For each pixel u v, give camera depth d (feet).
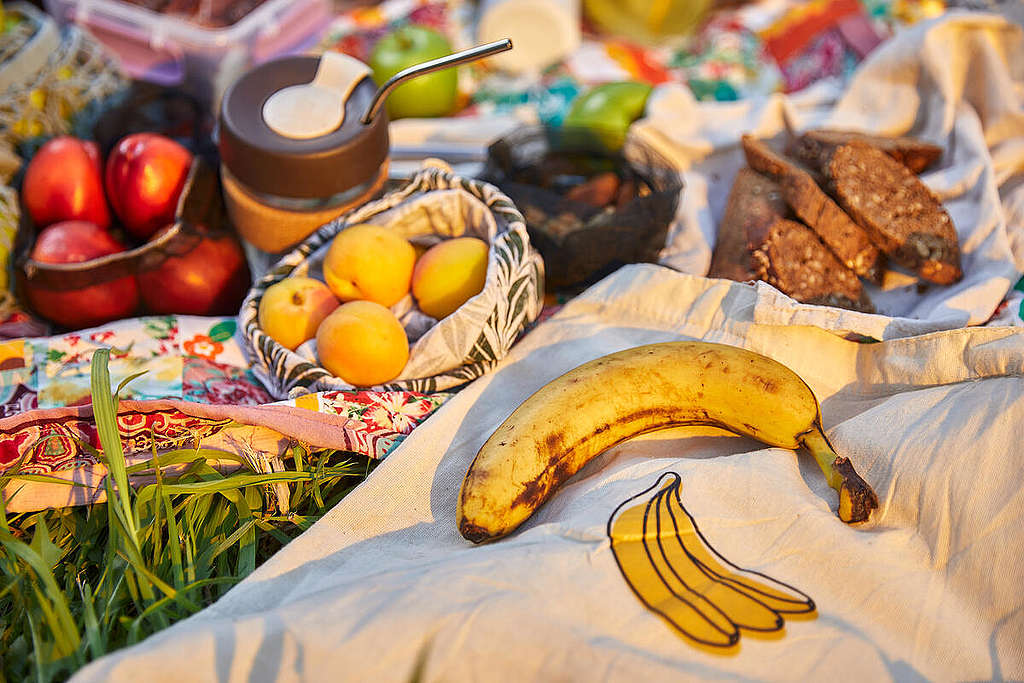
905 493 2.07
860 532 2.01
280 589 2.06
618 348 2.66
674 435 2.43
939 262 2.93
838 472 2.08
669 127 3.73
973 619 1.88
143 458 2.45
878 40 4.26
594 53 4.74
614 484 2.15
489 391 2.60
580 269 3.13
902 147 3.36
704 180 3.66
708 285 2.72
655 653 1.71
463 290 2.70
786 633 1.77
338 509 2.24
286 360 2.59
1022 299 2.79
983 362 2.30
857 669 1.72
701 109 3.84
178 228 3.06
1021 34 3.51
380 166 2.96
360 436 2.44
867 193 3.04
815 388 2.53
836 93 4.05
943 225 3.02
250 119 2.81
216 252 3.11
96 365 2.31
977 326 2.61
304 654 1.70
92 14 4.09
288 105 2.84
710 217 3.50
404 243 2.78
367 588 1.82
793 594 1.85
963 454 2.07
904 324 2.54
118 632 2.18
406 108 4.16
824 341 2.56
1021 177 3.36
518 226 2.67
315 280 2.77
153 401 2.36
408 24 4.63
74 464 2.40
